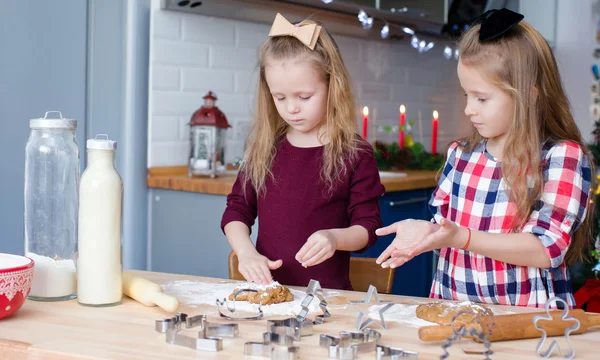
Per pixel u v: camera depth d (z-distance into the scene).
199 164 2.65
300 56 1.55
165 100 2.73
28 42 2.39
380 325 1.10
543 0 4.18
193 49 2.81
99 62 2.58
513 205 1.47
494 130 1.43
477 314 1.05
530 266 1.36
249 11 2.84
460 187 1.57
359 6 3.05
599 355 0.97
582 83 4.14
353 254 2.75
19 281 1.12
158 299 1.17
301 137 1.72
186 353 0.95
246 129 3.02
